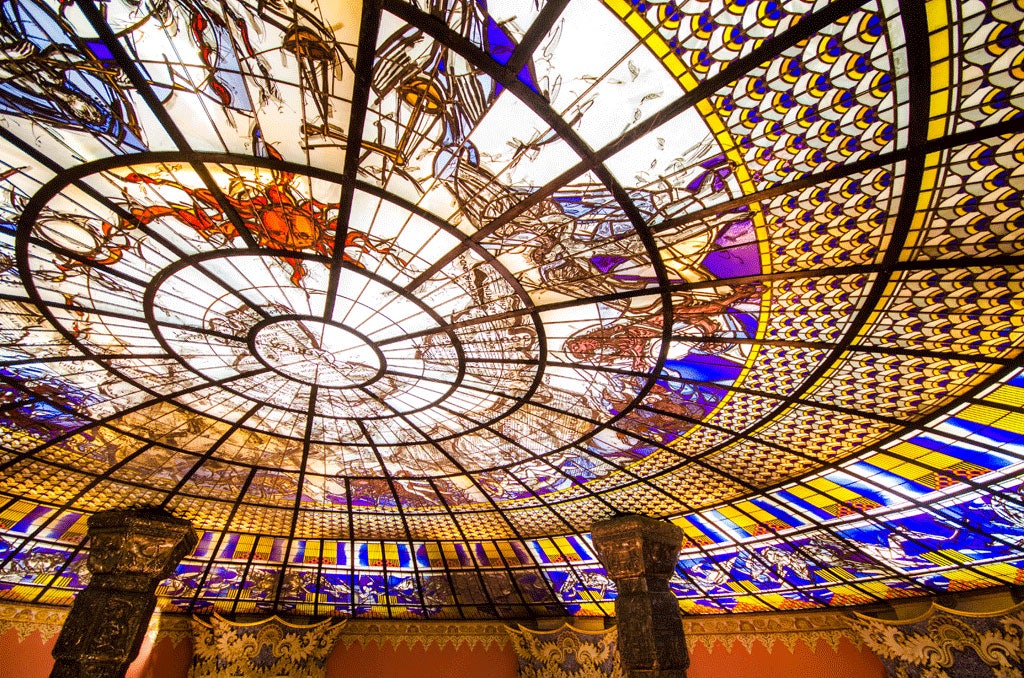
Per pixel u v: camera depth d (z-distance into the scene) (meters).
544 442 9.23
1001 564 8.47
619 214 4.64
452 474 10.73
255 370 7.93
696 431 8.07
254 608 15.09
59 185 4.75
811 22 3.09
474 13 3.19
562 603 14.81
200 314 6.67
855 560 9.98
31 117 4.16
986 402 5.95
